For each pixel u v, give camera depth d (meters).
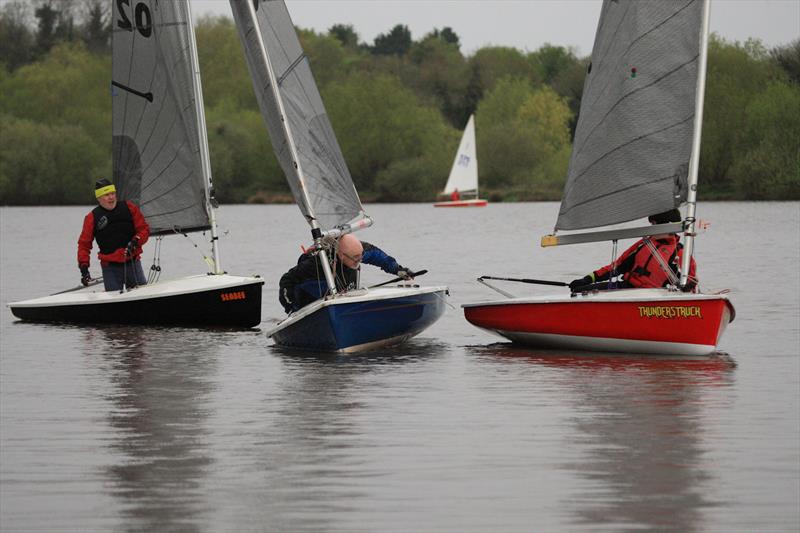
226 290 38.22
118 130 42.62
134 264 40.25
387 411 23.17
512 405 23.69
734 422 21.91
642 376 27.11
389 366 29.05
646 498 16.92
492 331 32.97
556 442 20.34
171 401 24.47
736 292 48.78
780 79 180.38
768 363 28.98
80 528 15.75
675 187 30.14
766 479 17.88
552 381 26.52
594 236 31.61
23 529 15.73
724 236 96.50
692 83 29.92
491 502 16.78
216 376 27.77
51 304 40.03
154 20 41.62
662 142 30.31
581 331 31.00
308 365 29.36
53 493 17.34
